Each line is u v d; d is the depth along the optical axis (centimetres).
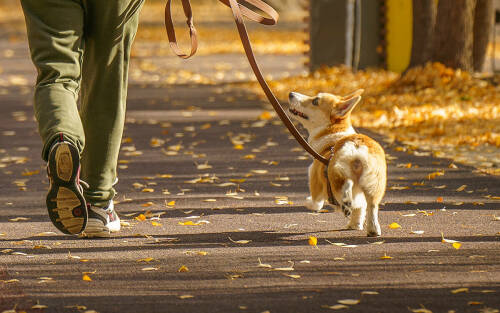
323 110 954
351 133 953
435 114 1992
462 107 2088
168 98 2492
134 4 849
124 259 838
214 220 1026
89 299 700
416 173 1332
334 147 894
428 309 664
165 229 980
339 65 2956
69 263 823
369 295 703
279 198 1152
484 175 1309
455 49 2409
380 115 1992
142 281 755
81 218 772
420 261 812
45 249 884
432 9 2489
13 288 735
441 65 2386
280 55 4238
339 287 727
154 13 8325
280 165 1434
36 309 672
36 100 772
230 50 4494
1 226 1010
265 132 1820
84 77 876
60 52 779
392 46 2927
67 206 764
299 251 862
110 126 892
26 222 1034
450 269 781
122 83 883
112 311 667
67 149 738
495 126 1834
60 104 762
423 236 921
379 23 2928
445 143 1661
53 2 777
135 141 1727
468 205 1090
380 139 1703
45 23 779
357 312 659
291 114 984
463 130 1786
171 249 879
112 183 934
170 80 3047
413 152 1534
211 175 1350
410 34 2891
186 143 1691
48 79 781
